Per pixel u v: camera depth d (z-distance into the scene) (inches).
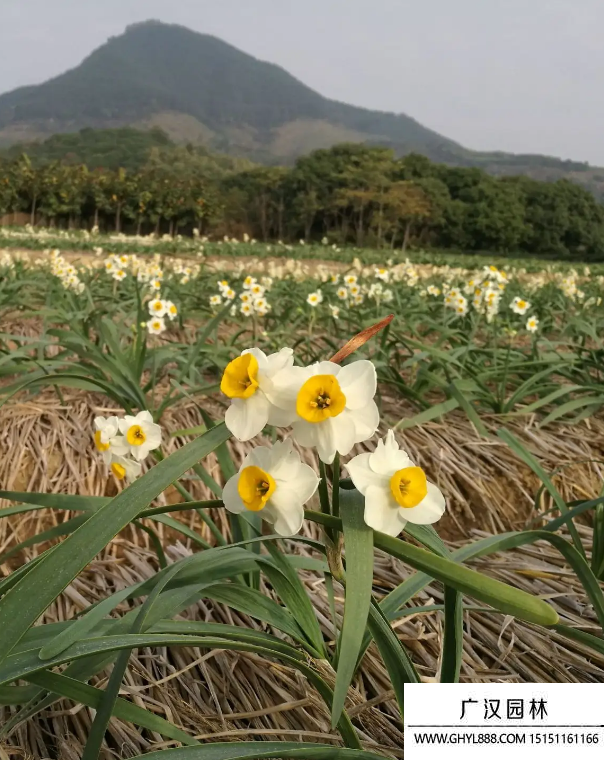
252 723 11.8
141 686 12.1
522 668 13.3
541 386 26.0
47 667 7.4
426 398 27.3
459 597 9.4
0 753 10.3
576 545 15.0
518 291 59.7
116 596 9.1
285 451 7.8
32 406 23.8
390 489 7.6
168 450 21.6
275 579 10.0
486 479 21.7
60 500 12.1
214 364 26.7
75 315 30.7
